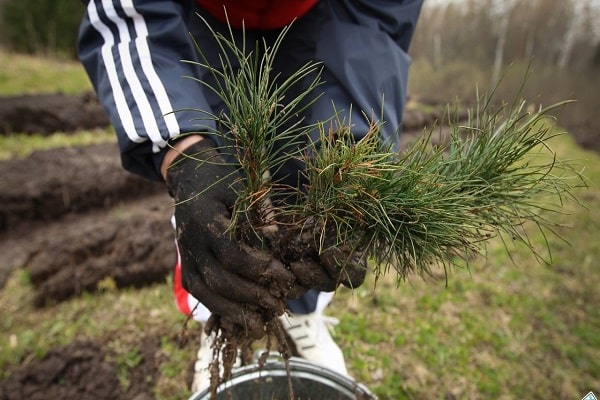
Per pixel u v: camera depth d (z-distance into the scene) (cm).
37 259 213
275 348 167
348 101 114
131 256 212
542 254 276
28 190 272
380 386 158
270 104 75
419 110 695
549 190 82
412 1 125
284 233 82
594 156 614
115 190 304
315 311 148
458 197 76
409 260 82
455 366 173
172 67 90
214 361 92
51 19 870
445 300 211
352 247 78
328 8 120
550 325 208
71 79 643
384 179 75
